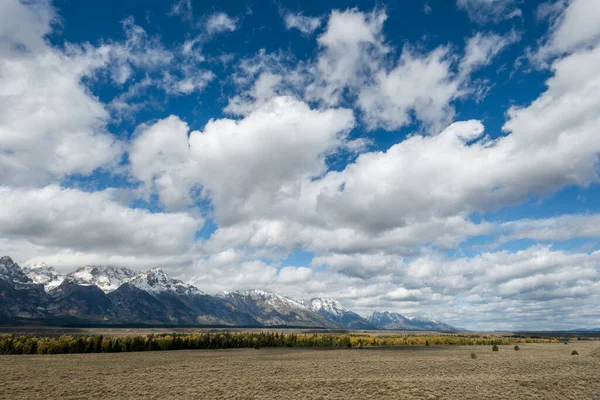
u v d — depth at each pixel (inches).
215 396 1654.8
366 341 7391.7
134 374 2428.6
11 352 4503.0
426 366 2979.8
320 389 1836.9
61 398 1598.2
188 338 6112.2
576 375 2345.0
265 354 4596.5
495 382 2044.8
